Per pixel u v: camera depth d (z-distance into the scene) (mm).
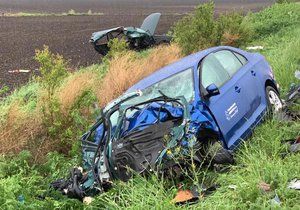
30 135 9102
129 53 15031
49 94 9672
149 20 20641
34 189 6848
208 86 7242
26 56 21688
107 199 6004
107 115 6969
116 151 6527
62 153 9070
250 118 8070
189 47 16359
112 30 19328
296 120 8297
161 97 7117
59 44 25516
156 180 6152
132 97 7262
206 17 17125
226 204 5645
